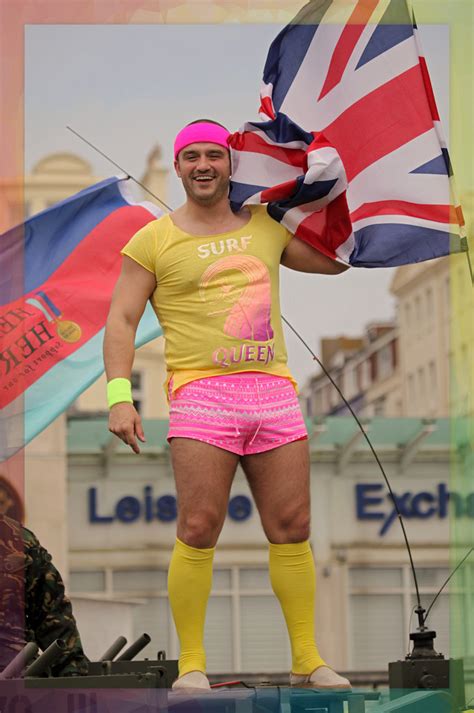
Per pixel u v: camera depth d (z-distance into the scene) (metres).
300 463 7.30
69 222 9.42
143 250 7.39
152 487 41.22
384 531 42.19
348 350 75.00
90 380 9.00
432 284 63.12
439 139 7.84
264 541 41.19
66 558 40.47
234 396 7.24
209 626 40.88
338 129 7.88
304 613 7.34
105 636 30.73
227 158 7.39
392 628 42.00
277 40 7.84
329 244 7.64
